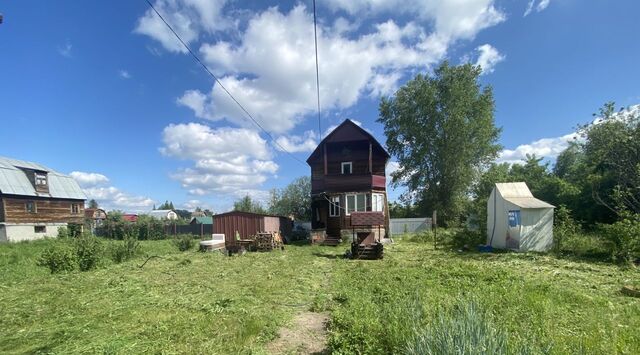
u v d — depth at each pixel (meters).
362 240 14.70
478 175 36.50
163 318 6.08
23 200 30.45
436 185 37.75
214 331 5.31
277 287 8.48
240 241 18.19
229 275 10.44
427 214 37.94
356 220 14.80
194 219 48.66
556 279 8.95
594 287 8.00
